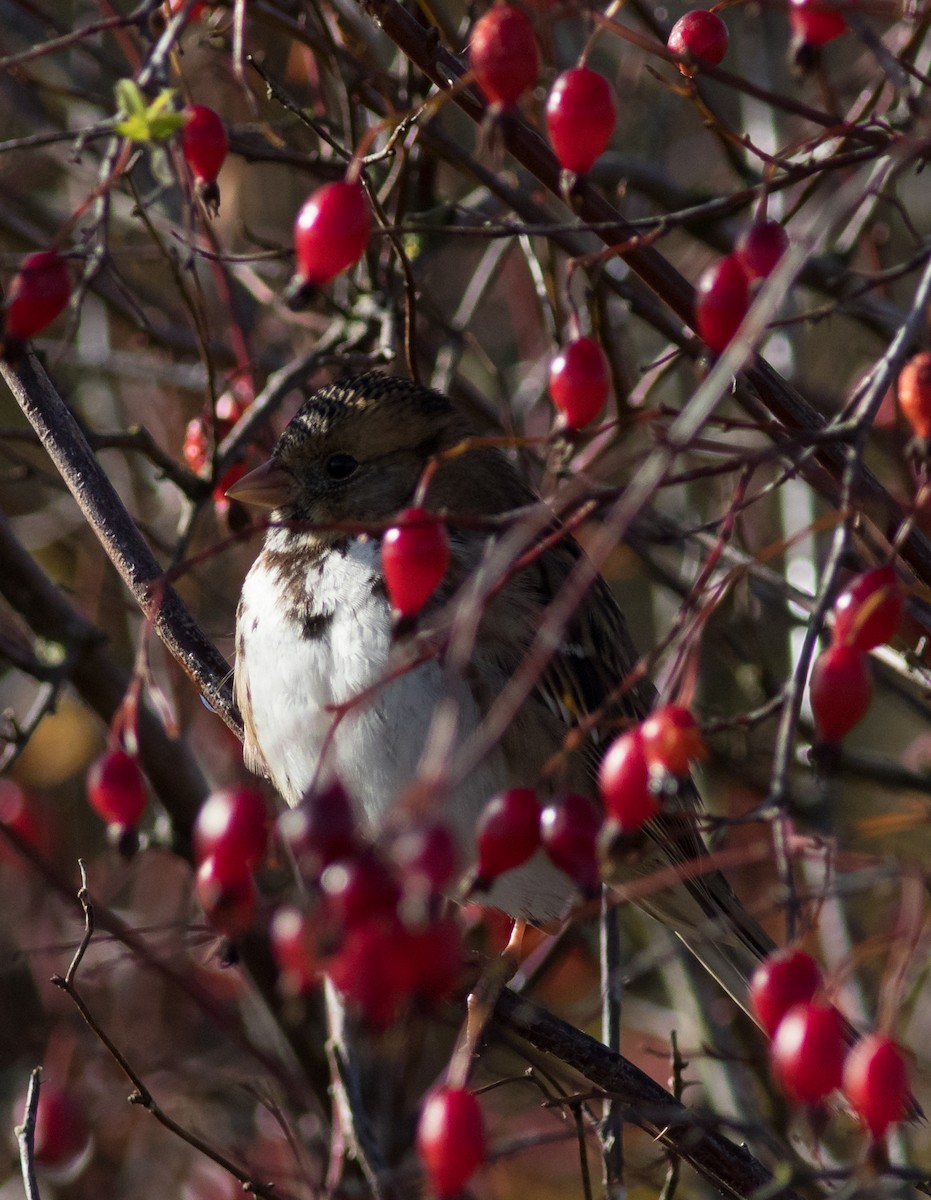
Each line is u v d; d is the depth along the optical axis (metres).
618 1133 6.61
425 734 6.97
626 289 8.51
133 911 11.12
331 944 4.29
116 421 11.50
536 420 11.05
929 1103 9.32
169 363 10.63
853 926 9.63
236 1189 9.55
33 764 10.89
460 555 7.23
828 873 4.29
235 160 10.88
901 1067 4.15
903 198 12.42
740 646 9.98
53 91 9.60
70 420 7.38
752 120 10.98
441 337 10.80
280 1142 9.61
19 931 10.86
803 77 5.34
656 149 11.19
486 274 10.49
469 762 4.20
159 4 5.23
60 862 10.59
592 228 5.48
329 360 8.80
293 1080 9.23
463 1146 4.55
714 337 4.96
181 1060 10.16
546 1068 7.42
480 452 7.87
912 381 4.58
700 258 11.55
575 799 4.64
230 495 7.70
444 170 12.08
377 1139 7.81
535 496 8.02
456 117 12.09
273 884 9.81
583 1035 6.55
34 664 8.70
